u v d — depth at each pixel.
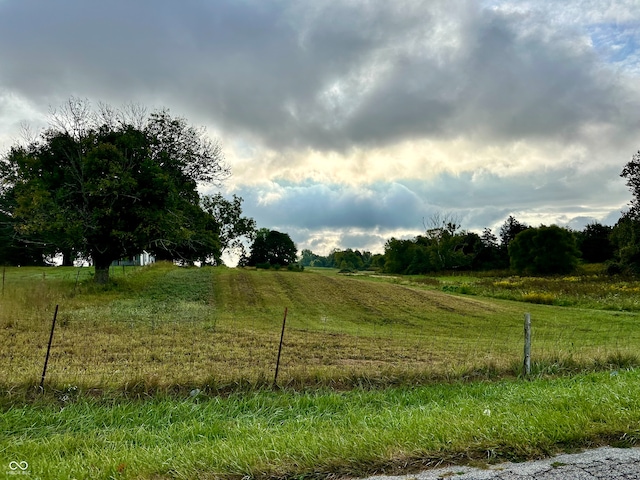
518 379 9.18
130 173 27.78
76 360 10.39
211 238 33.53
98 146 27.53
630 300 30.58
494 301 32.59
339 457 4.34
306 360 11.34
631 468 4.14
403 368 9.28
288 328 18.75
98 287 27.91
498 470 4.14
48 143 28.52
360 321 23.75
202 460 4.33
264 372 8.73
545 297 32.38
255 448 4.56
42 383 7.30
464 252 96.12
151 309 21.39
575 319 24.62
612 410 5.52
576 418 5.21
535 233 78.62
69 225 26.34
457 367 9.57
